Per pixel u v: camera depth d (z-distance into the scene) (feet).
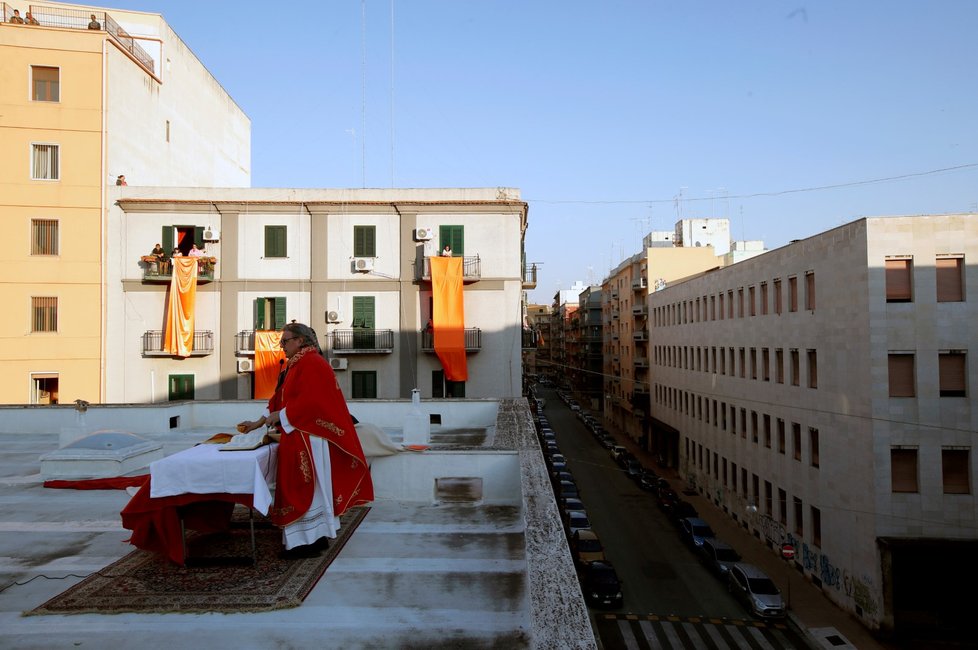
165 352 88.28
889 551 62.59
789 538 85.56
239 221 91.81
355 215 92.43
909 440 63.67
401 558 17.87
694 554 92.68
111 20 93.35
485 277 92.02
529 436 29.91
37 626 13.20
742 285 104.01
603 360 251.80
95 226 88.17
